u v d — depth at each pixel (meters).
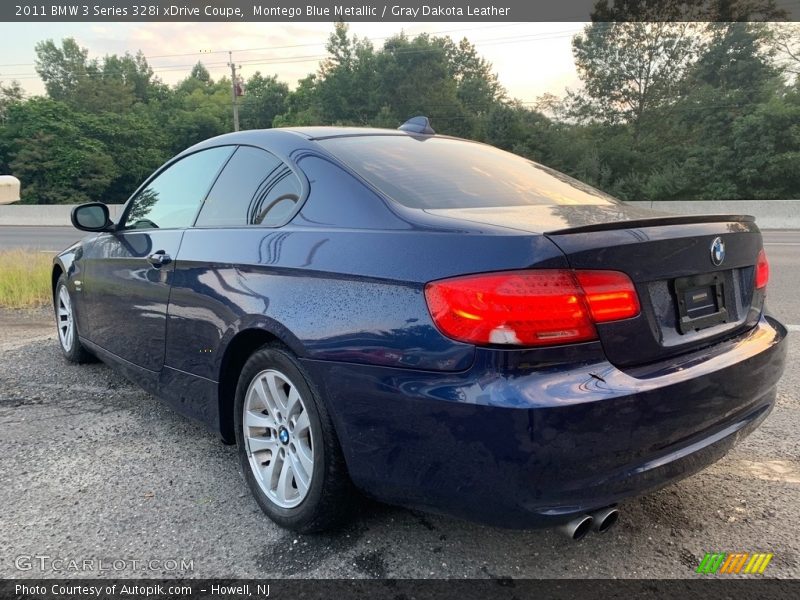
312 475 2.17
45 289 7.27
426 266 1.86
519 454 1.66
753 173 29.56
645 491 1.86
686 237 2.03
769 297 6.64
